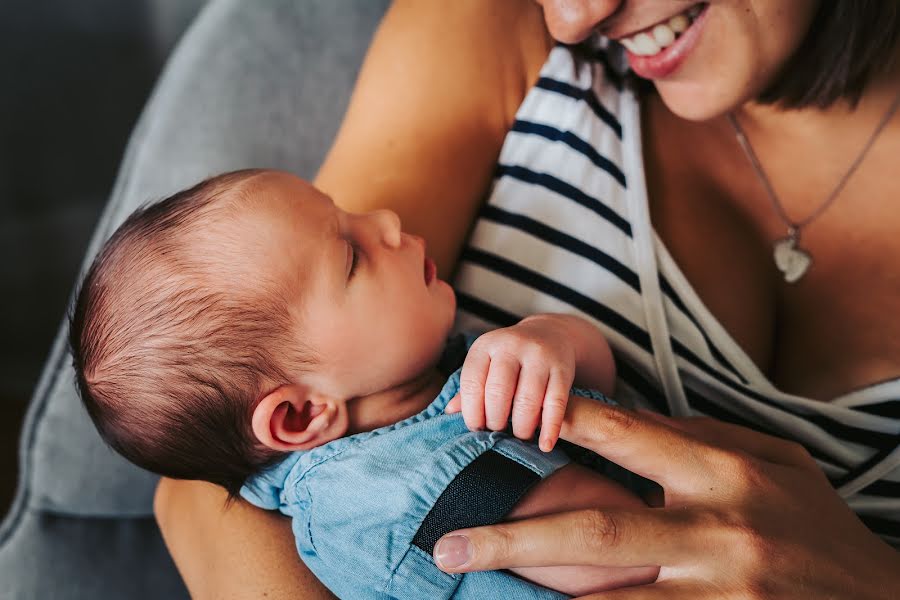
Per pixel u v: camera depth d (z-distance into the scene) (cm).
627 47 78
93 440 105
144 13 191
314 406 72
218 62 114
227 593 70
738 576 58
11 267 201
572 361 68
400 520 64
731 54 74
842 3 78
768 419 80
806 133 86
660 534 59
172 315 69
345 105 118
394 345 73
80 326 73
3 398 206
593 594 59
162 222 72
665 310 82
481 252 87
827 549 61
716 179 90
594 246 83
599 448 65
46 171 197
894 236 83
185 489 83
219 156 110
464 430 68
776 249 88
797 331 87
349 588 66
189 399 70
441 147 88
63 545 106
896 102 84
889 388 77
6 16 182
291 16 117
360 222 75
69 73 191
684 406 81
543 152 87
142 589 106
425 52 90
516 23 92
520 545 58
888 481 78
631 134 87
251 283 69
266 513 75
